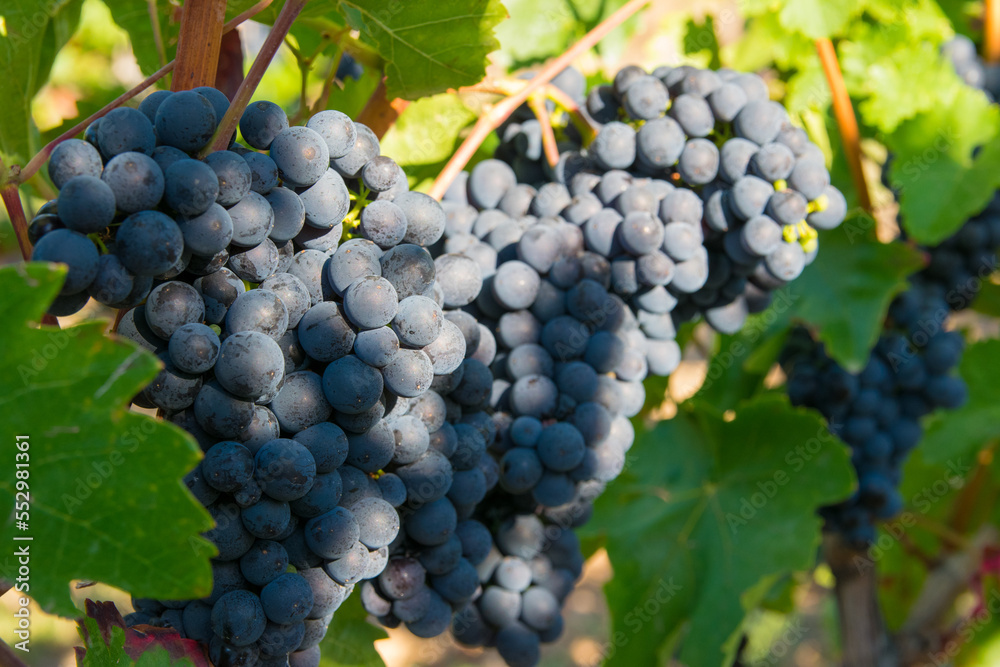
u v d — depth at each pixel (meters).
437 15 0.52
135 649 0.45
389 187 0.48
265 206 0.44
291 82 0.94
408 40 0.52
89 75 1.11
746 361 0.77
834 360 0.74
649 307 0.55
